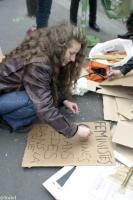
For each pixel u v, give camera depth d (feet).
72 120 5.55
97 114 5.73
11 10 11.14
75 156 4.62
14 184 4.42
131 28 8.63
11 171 4.60
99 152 4.67
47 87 4.65
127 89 5.88
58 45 4.47
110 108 5.55
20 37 9.00
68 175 4.33
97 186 4.12
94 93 6.27
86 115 5.70
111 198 3.96
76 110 5.52
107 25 10.07
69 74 5.12
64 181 4.24
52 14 10.63
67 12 10.89
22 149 4.98
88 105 5.97
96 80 6.34
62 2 11.85
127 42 7.16
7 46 8.42
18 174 4.55
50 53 4.53
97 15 10.73
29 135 5.11
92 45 8.31
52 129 5.19
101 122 5.28
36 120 5.43
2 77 5.02
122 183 4.15
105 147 4.75
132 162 4.51
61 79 5.14
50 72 4.58
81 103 6.02
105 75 6.38
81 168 4.42
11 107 5.05
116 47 7.24
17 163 4.73
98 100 6.10
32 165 4.56
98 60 6.93
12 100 5.02
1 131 5.34
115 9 8.53
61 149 4.77
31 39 4.85
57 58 4.55
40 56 4.53
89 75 6.41
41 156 4.67
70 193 4.05
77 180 4.23
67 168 4.45
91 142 4.85
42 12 8.41
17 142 5.11
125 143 4.58
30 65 4.55
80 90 6.15
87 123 5.28
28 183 4.42
